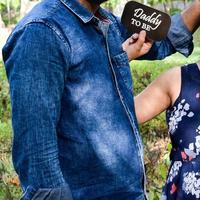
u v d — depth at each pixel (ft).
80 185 6.93
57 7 6.79
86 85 6.81
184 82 8.29
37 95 6.40
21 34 6.63
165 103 8.46
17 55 6.50
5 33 39.81
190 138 8.06
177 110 8.25
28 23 6.60
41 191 6.46
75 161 6.87
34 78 6.41
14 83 6.46
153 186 13.24
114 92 7.12
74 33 6.76
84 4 6.99
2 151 16.66
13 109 6.48
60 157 6.86
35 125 6.39
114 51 7.34
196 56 25.57
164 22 8.36
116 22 8.59
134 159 7.21
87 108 6.82
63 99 6.73
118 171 7.06
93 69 6.88
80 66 6.76
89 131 6.84
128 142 7.14
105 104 6.96
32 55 6.44
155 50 9.16
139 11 8.41
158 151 14.61
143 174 7.38
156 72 21.52
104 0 7.05
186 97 8.23
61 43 6.60
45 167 6.44
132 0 8.53
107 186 7.03
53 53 6.53
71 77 6.73
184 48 9.39
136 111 8.45
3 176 15.06
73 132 6.81
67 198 6.51
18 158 6.54
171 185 8.16
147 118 8.48
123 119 7.15
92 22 7.04
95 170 6.94
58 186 6.49
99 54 7.00
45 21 6.59
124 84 7.32
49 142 6.45
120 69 7.34
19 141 6.47
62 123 6.79
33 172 6.44
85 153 6.86
